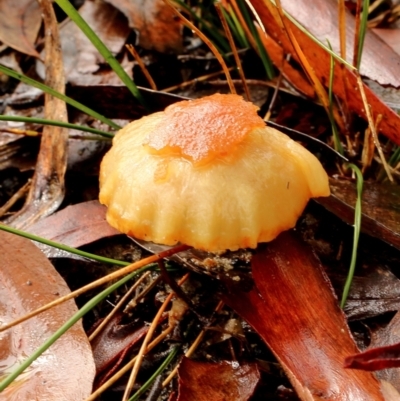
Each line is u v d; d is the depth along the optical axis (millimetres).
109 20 295
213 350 230
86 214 246
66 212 247
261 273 228
